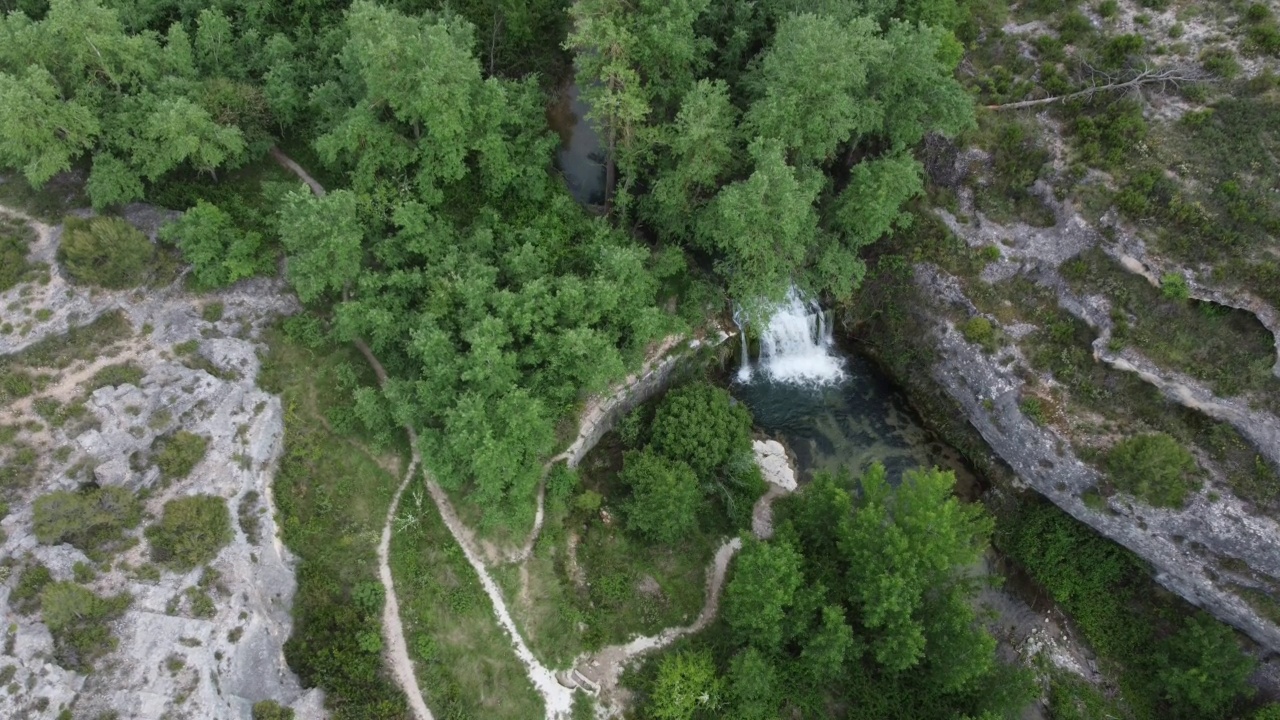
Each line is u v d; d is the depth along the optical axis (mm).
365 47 47094
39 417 43656
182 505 41594
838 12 54031
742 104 56781
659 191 52312
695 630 49219
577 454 52969
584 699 45875
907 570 42406
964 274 55375
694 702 44844
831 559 48062
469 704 44438
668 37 49000
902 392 60656
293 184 55719
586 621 48375
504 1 59000
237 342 49469
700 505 52969
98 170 48625
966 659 41969
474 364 45281
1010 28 61500
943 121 51375
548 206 58594
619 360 48219
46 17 50938
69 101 47500
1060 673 49594
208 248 49688
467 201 57906
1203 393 46594
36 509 39188
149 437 43969
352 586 46094
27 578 38031
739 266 52812
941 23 57719
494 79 51562
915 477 44406
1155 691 48562
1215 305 47562
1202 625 47594
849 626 42531
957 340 54812
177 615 39438
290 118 55938
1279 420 44625
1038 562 52406
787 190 47062
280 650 42812
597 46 51406
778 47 50625
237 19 61281
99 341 47000
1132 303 49562
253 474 45719
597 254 53312
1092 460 48281
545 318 48594
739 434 54156
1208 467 46000
